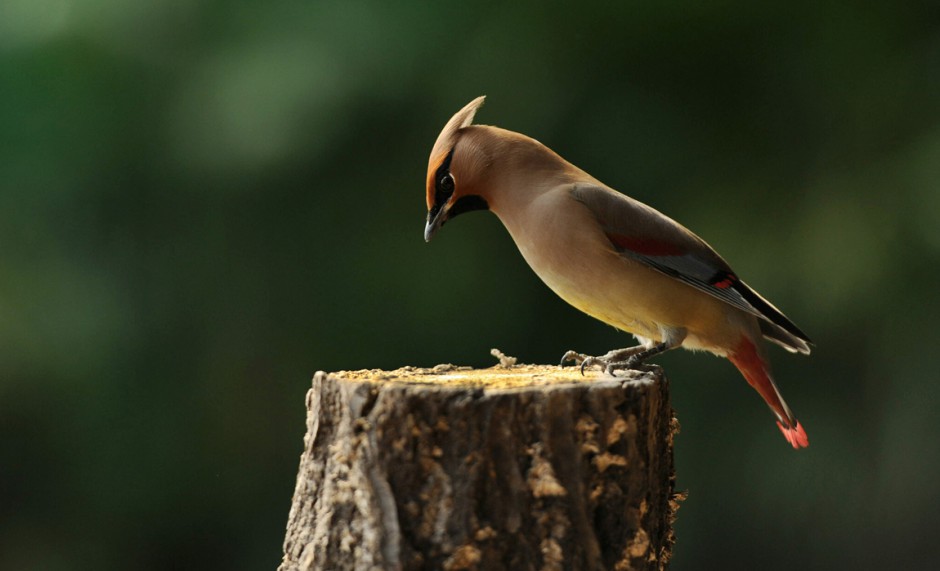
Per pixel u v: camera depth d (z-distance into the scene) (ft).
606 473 20.43
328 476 20.52
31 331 48.75
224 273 48.01
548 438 20.02
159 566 50.21
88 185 47.88
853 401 47.34
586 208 25.58
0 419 49.14
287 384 48.83
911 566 47.34
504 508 19.79
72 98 47.03
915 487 47.06
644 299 25.85
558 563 19.83
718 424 47.78
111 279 49.01
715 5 43.88
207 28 45.47
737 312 26.71
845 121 44.50
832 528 48.01
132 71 46.29
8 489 49.88
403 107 44.11
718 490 48.16
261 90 43.65
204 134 44.55
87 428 49.65
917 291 44.52
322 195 45.42
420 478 19.85
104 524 50.14
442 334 46.65
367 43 44.27
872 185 44.14
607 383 20.84
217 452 49.78
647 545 20.85
